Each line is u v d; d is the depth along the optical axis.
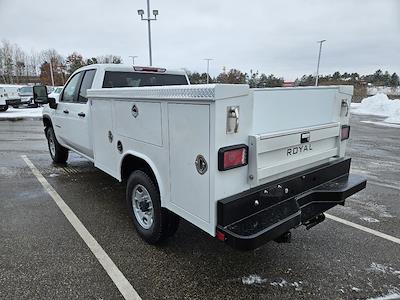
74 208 4.12
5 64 65.00
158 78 4.95
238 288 2.52
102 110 3.63
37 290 2.48
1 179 5.39
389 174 5.93
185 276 2.67
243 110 2.16
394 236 3.42
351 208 4.23
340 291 2.50
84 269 2.75
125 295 2.43
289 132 2.45
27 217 3.83
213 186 2.15
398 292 2.50
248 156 2.25
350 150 8.35
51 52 65.88
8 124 13.98
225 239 2.15
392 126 13.80
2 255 2.96
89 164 6.48
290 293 2.47
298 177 2.65
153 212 3.00
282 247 3.16
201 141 2.18
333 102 2.96
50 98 5.50
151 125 2.72
